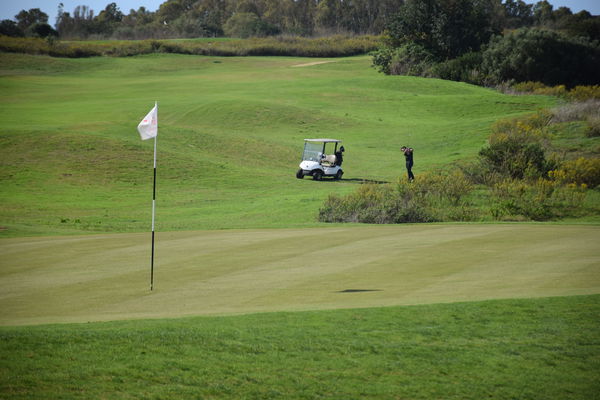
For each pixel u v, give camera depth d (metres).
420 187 98.56
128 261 46.72
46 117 190.62
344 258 47.53
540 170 107.94
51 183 121.12
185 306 33.62
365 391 22.91
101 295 36.22
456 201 95.12
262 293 36.56
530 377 24.25
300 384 23.23
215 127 196.38
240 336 27.50
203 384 22.95
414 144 174.75
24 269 43.75
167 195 117.00
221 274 42.00
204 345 26.38
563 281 38.62
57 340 26.45
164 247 53.22
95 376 23.22
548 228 63.47
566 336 28.25
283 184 128.50
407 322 29.95
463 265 44.19
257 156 160.12
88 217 92.81
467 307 32.38
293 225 70.69
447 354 26.22
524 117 176.75
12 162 131.38
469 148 156.62
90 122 175.75
